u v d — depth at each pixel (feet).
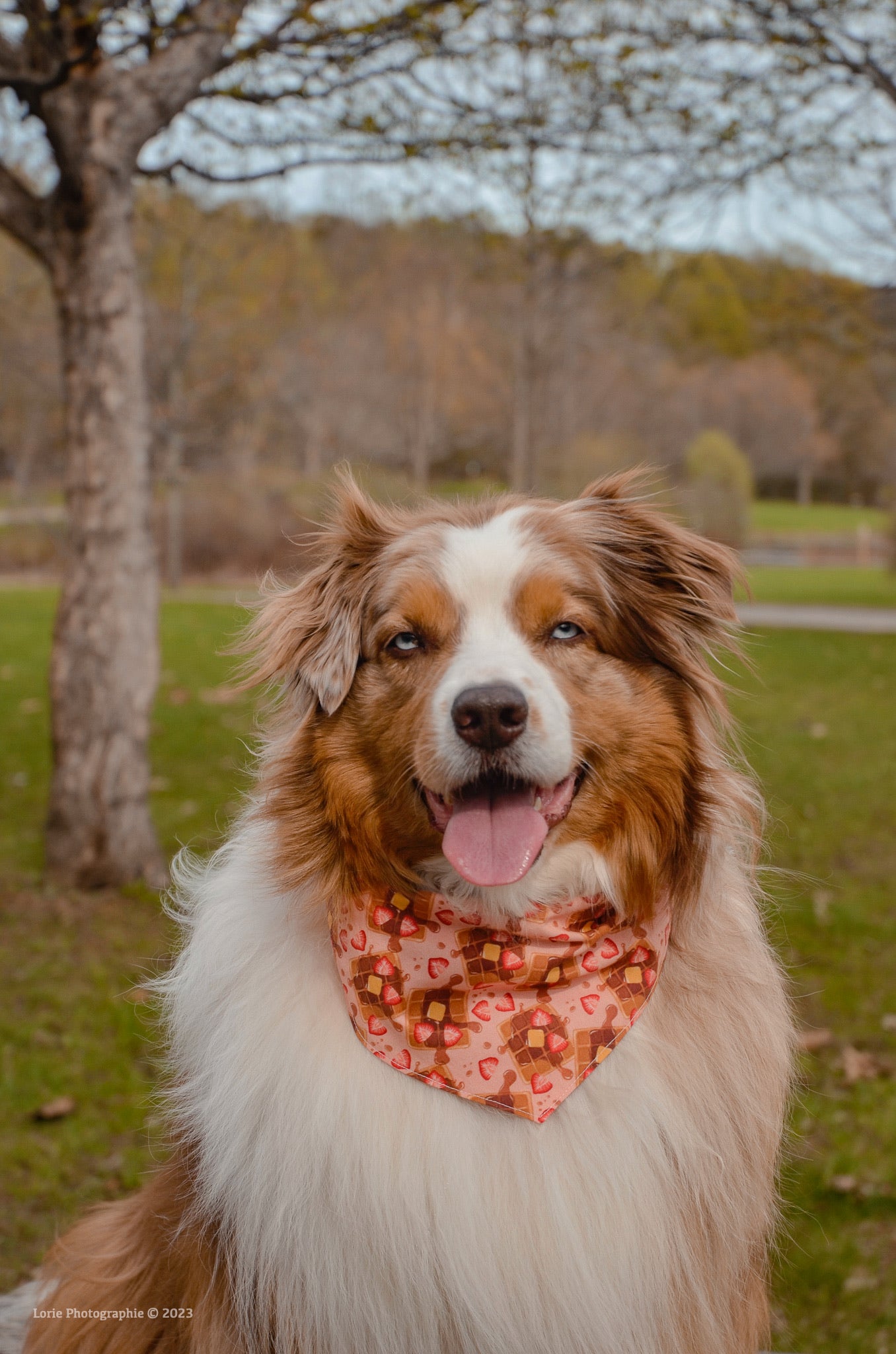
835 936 22.91
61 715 23.43
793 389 204.64
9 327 72.84
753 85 27.43
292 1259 8.44
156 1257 9.93
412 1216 8.25
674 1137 8.64
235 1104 8.72
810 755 37.32
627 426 149.07
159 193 65.51
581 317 82.64
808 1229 14.67
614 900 9.30
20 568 110.01
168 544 107.76
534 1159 8.46
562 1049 8.74
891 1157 15.92
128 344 22.52
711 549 9.98
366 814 9.25
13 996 19.61
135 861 23.79
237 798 29.48
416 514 10.56
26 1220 14.56
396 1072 8.71
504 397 114.42
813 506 223.92
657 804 9.47
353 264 119.03
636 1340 8.49
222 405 87.76
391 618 9.45
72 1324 10.09
